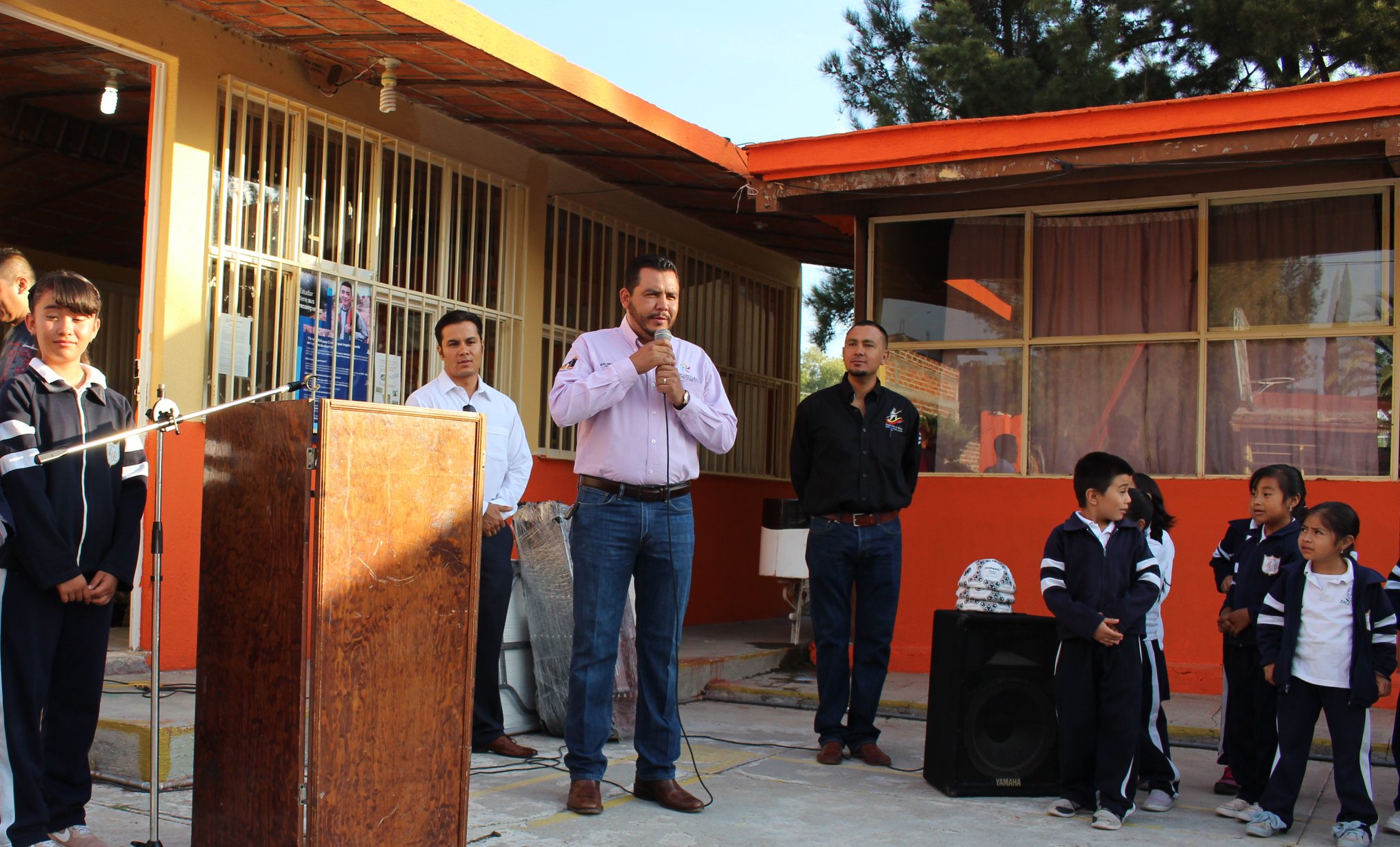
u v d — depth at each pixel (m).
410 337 6.79
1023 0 13.00
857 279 7.51
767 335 10.42
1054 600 4.15
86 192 8.44
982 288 7.29
